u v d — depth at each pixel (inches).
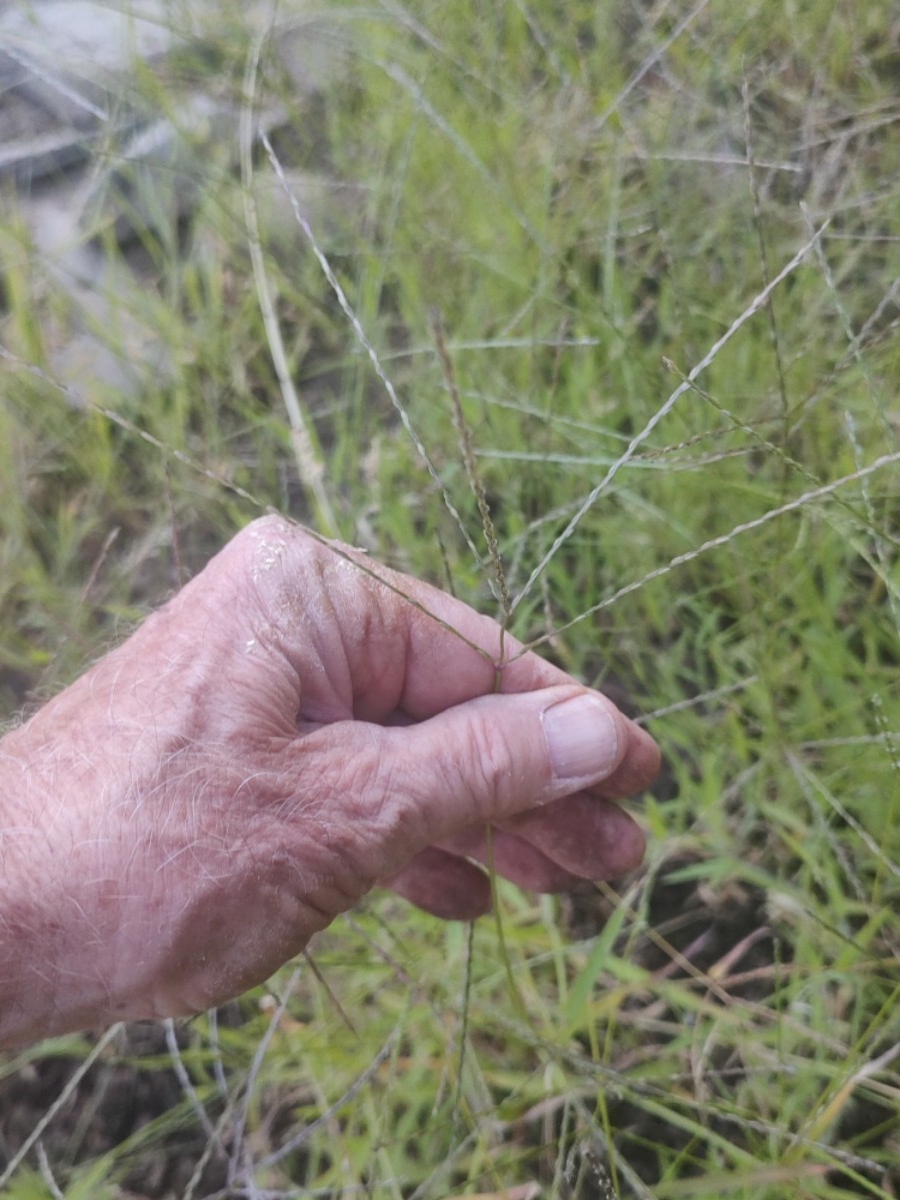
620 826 12.7
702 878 14.5
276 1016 12.6
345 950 14.2
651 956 14.2
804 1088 12.4
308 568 11.0
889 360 14.9
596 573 16.5
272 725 10.4
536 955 14.2
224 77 19.6
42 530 18.3
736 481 14.8
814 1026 12.9
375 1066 12.2
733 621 15.6
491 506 16.9
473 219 18.1
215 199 17.9
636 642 15.7
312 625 10.9
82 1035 14.6
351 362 18.3
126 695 10.4
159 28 22.2
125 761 10.1
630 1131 13.1
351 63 20.8
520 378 16.9
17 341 18.8
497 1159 13.0
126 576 17.8
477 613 11.6
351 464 17.4
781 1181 11.7
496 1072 13.4
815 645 14.1
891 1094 12.1
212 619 10.7
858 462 11.3
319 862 10.3
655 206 17.3
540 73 20.5
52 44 22.6
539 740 10.9
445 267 17.9
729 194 17.8
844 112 18.3
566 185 17.9
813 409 14.5
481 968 13.6
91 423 18.3
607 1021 13.8
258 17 20.9
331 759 10.5
